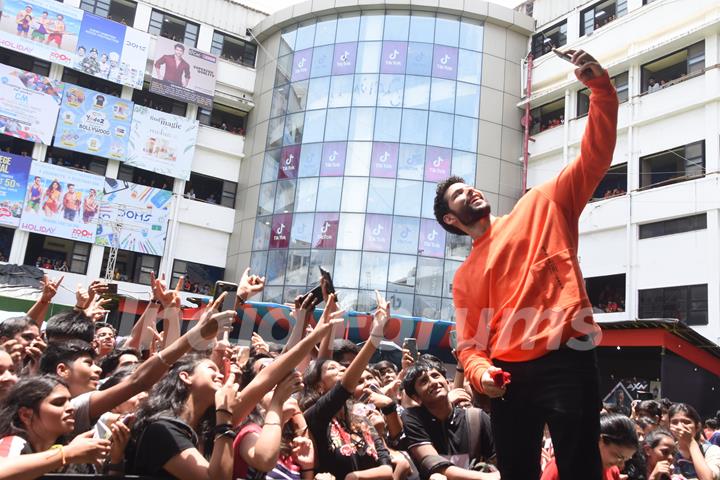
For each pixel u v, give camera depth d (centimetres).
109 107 2562
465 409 448
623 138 2288
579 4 2597
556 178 257
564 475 219
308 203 2495
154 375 327
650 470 491
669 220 2036
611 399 1513
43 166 2406
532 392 232
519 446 239
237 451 321
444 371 450
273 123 2739
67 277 2411
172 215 2652
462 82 2586
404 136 2491
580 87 2472
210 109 2805
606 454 360
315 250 2419
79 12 2547
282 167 2622
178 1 2861
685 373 1320
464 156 2508
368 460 387
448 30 2630
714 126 1977
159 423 295
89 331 445
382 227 2392
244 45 3006
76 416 325
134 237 2541
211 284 2711
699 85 2042
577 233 250
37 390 296
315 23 2736
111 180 2534
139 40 2656
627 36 2325
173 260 2636
